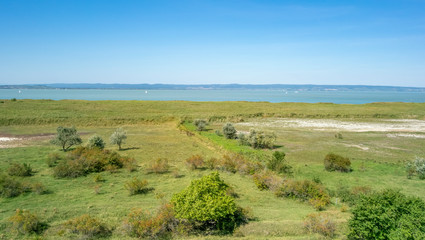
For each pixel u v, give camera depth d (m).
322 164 35.03
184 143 46.38
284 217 19.34
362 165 33.78
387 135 53.69
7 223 17.20
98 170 30.14
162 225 16.58
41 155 35.53
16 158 33.69
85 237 15.70
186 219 17.22
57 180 26.53
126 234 16.38
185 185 25.91
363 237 15.10
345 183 28.06
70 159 32.09
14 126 56.44
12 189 22.42
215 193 17.73
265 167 31.70
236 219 18.12
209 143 45.78
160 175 29.23
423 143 46.91
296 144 46.09
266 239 15.80
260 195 24.55
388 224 14.18
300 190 24.25
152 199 22.14
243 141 45.62
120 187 25.23
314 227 17.02
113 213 19.14
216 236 16.25
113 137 41.12
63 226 17.06
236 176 30.25
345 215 19.91
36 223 16.77
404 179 29.39
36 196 22.33
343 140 49.31
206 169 32.25
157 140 48.31
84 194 23.16
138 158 36.12
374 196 15.80
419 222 13.98
